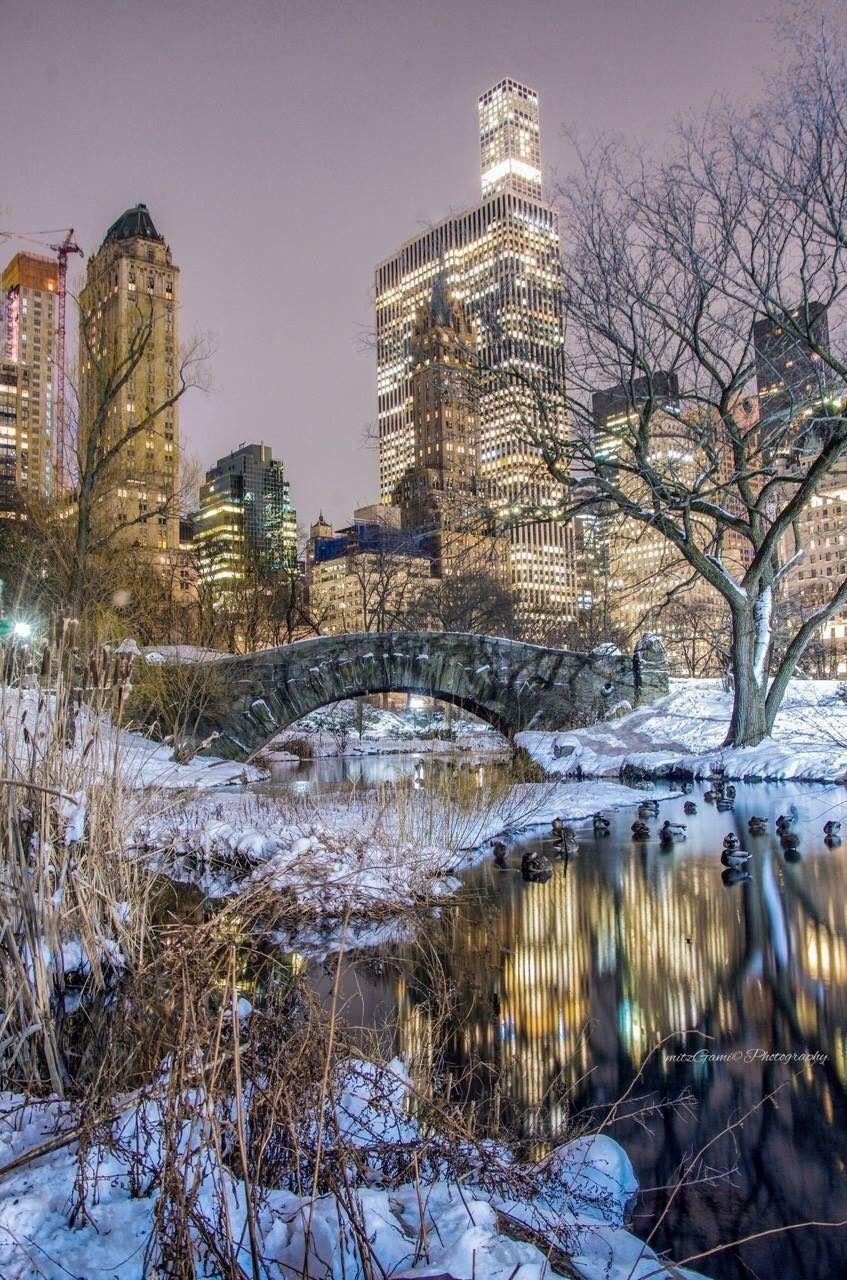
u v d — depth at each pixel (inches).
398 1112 166.4
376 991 314.2
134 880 262.1
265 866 427.2
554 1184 166.2
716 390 1102.4
